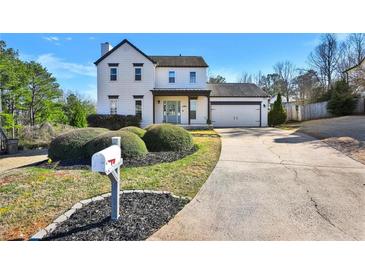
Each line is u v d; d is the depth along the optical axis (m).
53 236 3.16
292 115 28.06
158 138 8.53
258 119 23.05
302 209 4.05
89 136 7.88
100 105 20.53
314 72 36.09
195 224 3.55
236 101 22.81
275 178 5.66
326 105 23.19
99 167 3.01
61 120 22.98
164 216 3.71
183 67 21.39
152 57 22.80
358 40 32.44
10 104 19.06
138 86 20.58
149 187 4.93
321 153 8.24
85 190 4.72
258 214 3.88
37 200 4.27
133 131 9.18
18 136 15.09
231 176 5.79
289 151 8.70
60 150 7.58
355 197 4.54
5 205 4.09
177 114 21.28
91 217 3.62
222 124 22.81
